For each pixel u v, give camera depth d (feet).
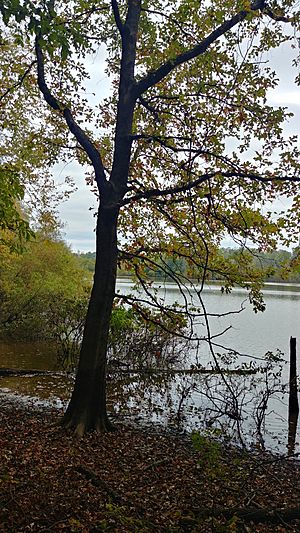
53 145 35.47
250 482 22.53
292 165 26.71
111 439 27.40
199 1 28.19
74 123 29.89
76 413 28.17
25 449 23.70
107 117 36.52
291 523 17.56
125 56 30.37
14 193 17.95
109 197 28.89
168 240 32.65
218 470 19.26
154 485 20.66
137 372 52.65
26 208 50.03
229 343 77.20
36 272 76.18
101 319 28.81
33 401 37.93
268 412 40.06
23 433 26.91
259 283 29.12
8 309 72.90
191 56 28.66
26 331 73.15
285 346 75.31
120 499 18.02
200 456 25.62
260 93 30.22
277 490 22.02
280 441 32.58
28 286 73.77
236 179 26.37
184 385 46.78
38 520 15.69
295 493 21.91
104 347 29.09
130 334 56.03
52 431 27.37
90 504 17.38
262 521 17.42
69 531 15.14
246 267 29.17
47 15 15.37
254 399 42.96
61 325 67.00
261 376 51.60
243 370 50.29
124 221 34.14
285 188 26.50
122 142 29.66
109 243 29.07
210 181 26.23
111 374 51.60
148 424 34.17
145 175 32.83
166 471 22.86
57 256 80.38
